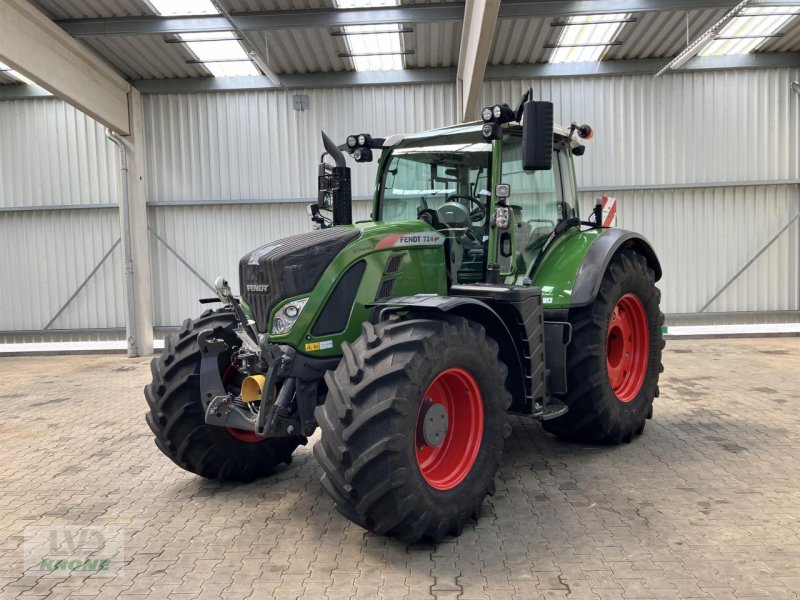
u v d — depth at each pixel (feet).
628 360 15.10
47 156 33.32
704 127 31.30
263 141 32.32
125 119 30.96
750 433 14.88
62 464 14.34
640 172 31.58
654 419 16.44
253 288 10.75
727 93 31.17
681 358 25.73
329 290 10.51
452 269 12.25
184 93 32.19
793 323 31.91
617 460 13.29
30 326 34.01
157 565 9.25
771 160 31.32
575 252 14.03
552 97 31.50
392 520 9.04
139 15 25.57
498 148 12.39
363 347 9.50
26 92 32.71
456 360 9.75
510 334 11.41
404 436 8.89
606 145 31.55
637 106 31.37
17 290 33.91
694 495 11.24
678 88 31.17
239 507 11.47
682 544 9.38
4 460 14.78
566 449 14.19
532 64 31.09
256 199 32.45
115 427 17.72
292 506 11.47
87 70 27.50
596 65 30.99
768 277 31.73
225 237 32.89
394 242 11.25
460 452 10.27
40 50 24.09
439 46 28.71
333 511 11.19
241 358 10.70
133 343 31.83
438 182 13.52
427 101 31.86
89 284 33.76
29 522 11.02
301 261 10.37
